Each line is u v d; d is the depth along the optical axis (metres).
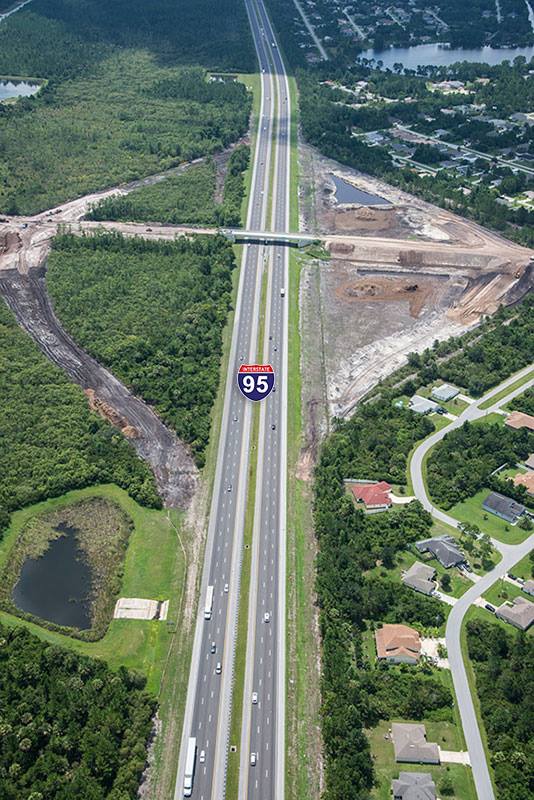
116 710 197.38
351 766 184.62
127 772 185.25
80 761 189.12
